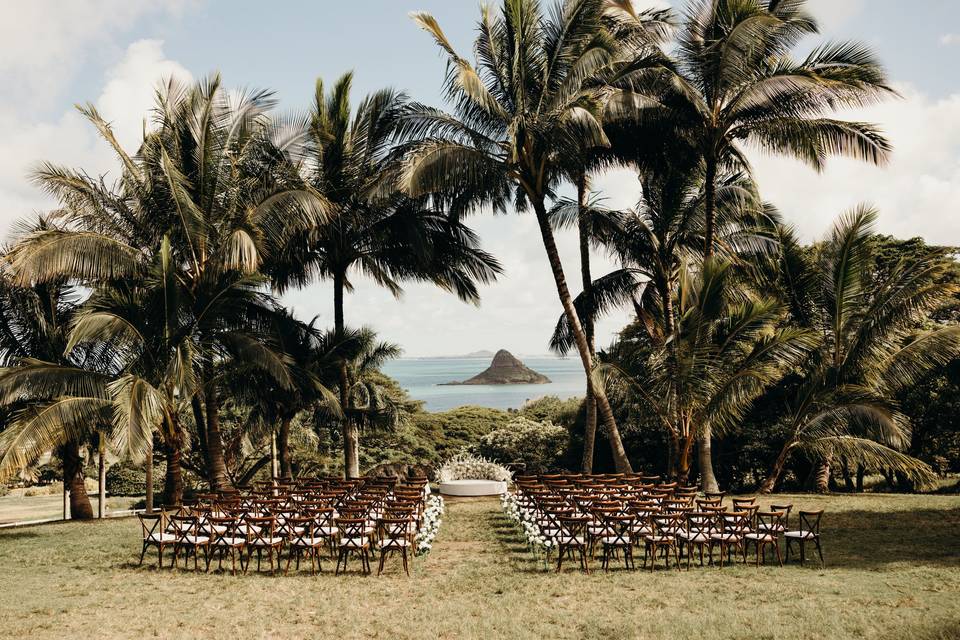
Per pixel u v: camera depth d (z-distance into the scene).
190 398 16.05
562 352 23.72
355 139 20.27
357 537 10.84
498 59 18.52
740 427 23.50
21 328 17.06
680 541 10.48
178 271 16.92
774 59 17.94
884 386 18.86
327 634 7.47
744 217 21.97
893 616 7.55
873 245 19.27
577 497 12.91
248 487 15.38
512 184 20.11
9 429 14.09
